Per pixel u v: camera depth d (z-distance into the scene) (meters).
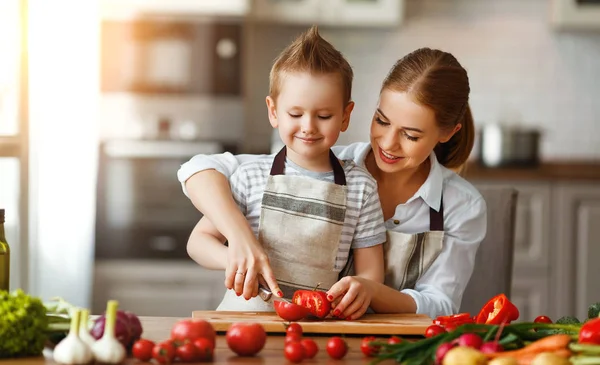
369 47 4.23
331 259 1.46
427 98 1.46
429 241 1.62
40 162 3.40
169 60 3.65
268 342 1.19
